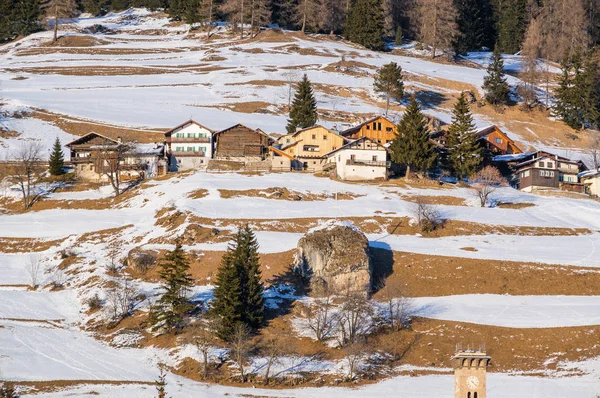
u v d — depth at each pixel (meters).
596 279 135.50
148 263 142.00
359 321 120.25
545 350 115.75
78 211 172.62
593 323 121.62
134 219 164.12
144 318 126.88
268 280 134.75
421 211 157.12
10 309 131.12
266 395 104.06
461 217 161.50
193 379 109.44
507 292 133.38
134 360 115.56
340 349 116.75
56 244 156.62
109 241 154.88
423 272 137.75
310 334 120.88
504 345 117.25
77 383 106.50
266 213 160.12
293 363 113.31
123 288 135.12
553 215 169.25
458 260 140.50
